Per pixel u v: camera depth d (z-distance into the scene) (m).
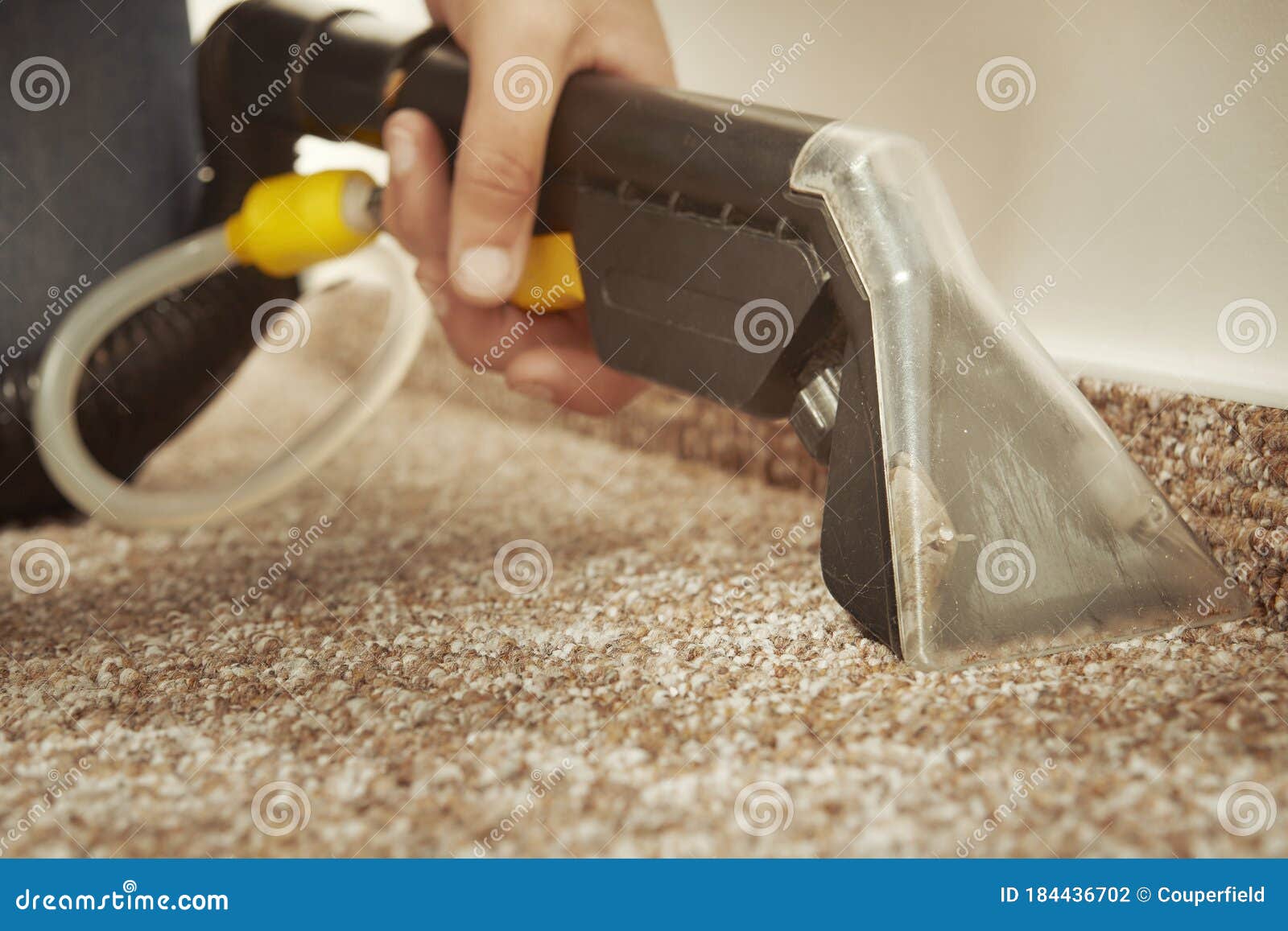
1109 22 0.86
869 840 0.48
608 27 0.90
